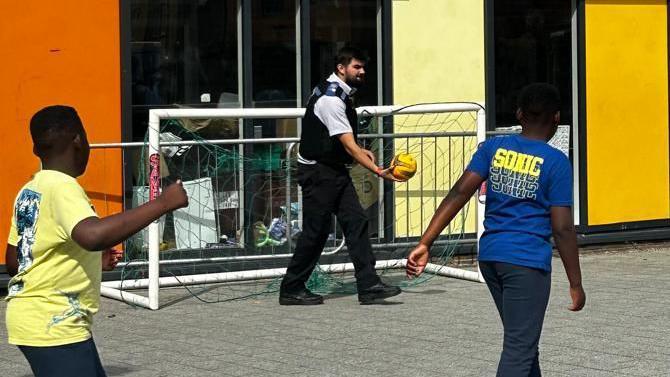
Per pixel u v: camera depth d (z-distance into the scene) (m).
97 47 10.87
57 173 4.71
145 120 11.30
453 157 12.22
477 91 12.57
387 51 12.11
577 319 9.24
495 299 6.03
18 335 4.59
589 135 13.16
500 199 5.93
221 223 10.86
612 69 13.27
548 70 13.08
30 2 10.58
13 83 10.54
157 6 11.30
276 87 11.88
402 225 11.89
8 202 10.53
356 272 10.02
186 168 10.64
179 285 10.47
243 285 11.05
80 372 4.60
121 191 10.93
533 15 12.95
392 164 9.55
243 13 11.66
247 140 10.69
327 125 9.61
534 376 5.91
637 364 7.68
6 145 10.52
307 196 9.88
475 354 8.01
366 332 8.82
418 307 9.88
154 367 7.69
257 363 7.79
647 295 10.36
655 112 13.55
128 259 10.59
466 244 12.19
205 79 11.57
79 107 10.82
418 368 7.61
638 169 13.48
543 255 5.82
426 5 12.27
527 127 6.02
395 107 10.82
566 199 5.81
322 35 12.05
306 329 8.97
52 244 4.59
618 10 13.27
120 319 9.48
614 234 13.36
